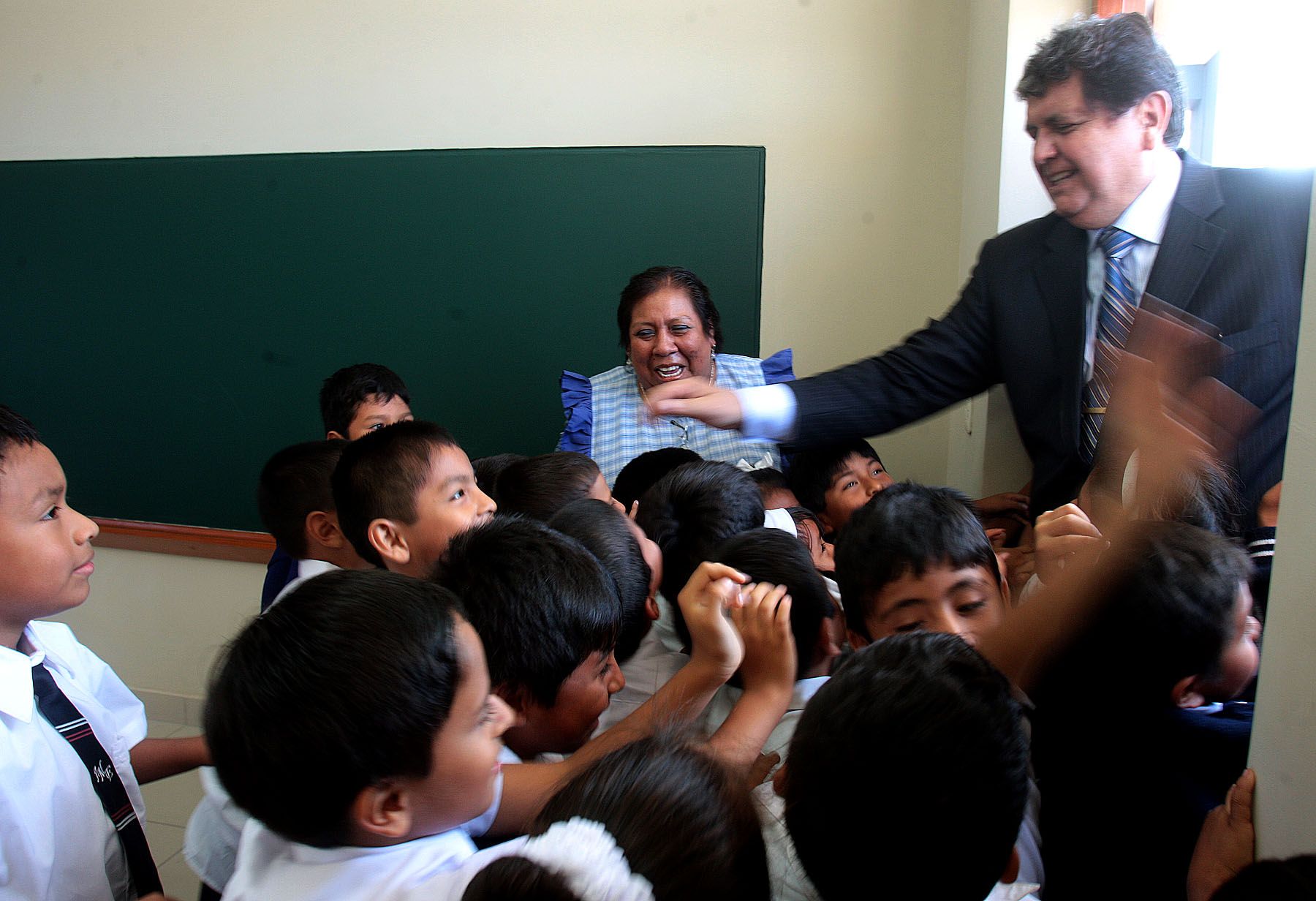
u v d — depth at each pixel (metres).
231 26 2.86
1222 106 1.71
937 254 2.50
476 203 2.65
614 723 1.09
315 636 0.65
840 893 0.63
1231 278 1.22
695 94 2.58
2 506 0.96
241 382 2.92
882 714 0.62
